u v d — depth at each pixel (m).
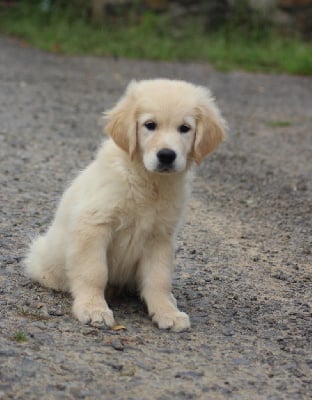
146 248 8.26
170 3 35.59
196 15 35.38
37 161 14.94
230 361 7.17
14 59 28.81
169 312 7.94
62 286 8.55
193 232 11.60
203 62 32.03
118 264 8.33
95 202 7.90
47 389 6.18
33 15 36.41
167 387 6.48
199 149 8.23
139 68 29.22
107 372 6.61
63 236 8.32
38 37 33.62
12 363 6.53
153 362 6.93
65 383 6.31
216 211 12.95
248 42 34.47
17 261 9.37
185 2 35.38
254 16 35.16
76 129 18.33
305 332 8.12
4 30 35.19
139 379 6.55
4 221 11.08
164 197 8.05
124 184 7.88
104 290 8.32
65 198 8.45
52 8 36.81
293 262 10.67
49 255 8.48
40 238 8.98
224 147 17.92
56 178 13.85
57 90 23.45
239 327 8.09
